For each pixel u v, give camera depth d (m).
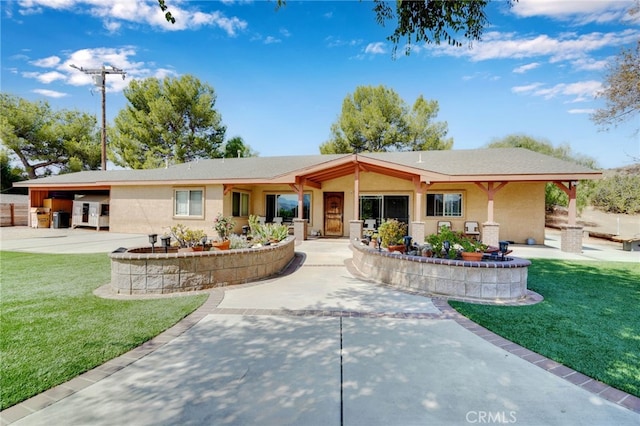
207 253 6.32
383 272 7.07
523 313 4.88
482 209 15.23
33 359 3.31
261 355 3.46
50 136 30.23
